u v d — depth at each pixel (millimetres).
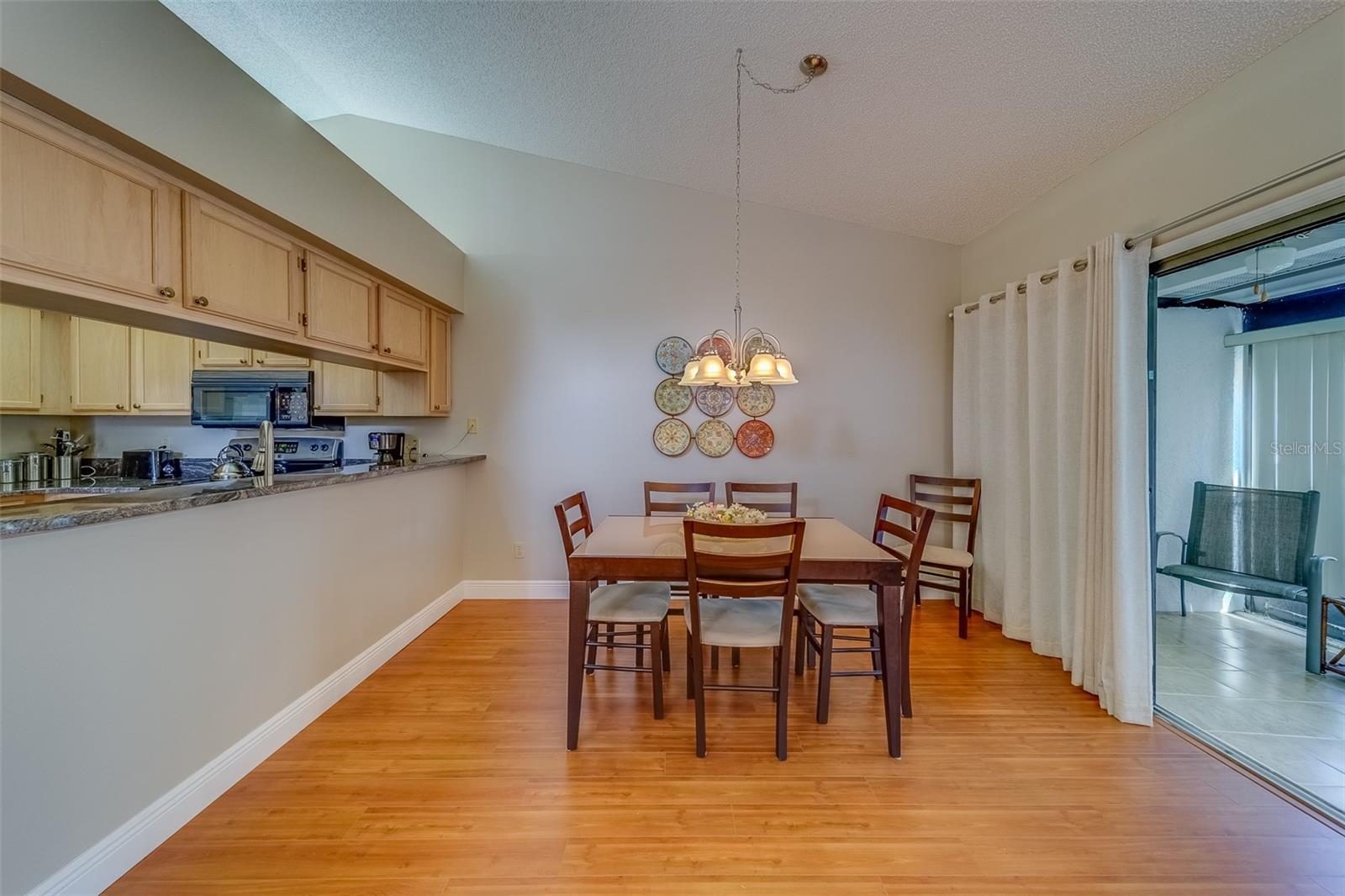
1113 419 2189
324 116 3479
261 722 1870
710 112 2762
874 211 3441
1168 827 1560
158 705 1477
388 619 2721
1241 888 1346
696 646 1891
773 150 3006
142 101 1447
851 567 1953
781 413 3639
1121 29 1856
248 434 3510
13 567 1151
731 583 1857
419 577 3055
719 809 1636
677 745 1979
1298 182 1672
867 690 2430
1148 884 1359
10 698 1146
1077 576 2443
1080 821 1585
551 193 3584
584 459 3623
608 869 1401
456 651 2805
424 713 2195
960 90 2295
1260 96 1803
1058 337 2559
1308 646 2518
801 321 3629
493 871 1392
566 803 1656
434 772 1800
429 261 3098
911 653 2820
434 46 2607
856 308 3641
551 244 3592
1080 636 2395
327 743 1972
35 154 1287
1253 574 2854
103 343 3123
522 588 3648
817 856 1451
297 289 2207
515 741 1998
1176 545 3203
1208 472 3076
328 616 2242
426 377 3283
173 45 1539
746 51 2297
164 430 3494
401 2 2328
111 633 1350
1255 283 2664
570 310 3600
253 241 1975
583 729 2084
